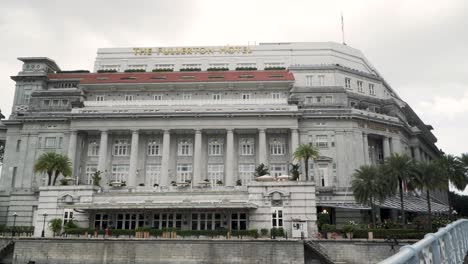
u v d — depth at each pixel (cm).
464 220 2055
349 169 7112
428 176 5556
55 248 4712
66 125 7456
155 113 7150
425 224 5472
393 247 4462
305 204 5438
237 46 9044
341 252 4531
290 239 4641
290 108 7194
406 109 9138
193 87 7806
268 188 5525
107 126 7212
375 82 8706
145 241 4597
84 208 5406
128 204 5378
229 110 7156
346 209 6688
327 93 7756
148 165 7312
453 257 1241
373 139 7869
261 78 7775
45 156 6381
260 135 7119
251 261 4462
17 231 5853
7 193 7300
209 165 7306
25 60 8256
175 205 5331
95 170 7338
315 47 9012
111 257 4600
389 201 6756
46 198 5766
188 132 7338
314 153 6291
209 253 4512
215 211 5522
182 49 9031
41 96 7794
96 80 7850
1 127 8181
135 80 7819
